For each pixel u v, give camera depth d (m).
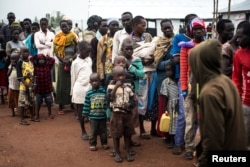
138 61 5.48
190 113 4.85
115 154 5.06
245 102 3.89
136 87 5.53
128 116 5.00
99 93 5.45
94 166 4.86
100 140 5.77
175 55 5.18
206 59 2.50
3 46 9.77
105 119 5.49
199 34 4.72
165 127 5.31
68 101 7.90
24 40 9.88
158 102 5.86
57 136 6.25
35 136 6.25
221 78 2.51
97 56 6.68
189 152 5.02
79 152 5.43
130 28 6.08
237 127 2.48
